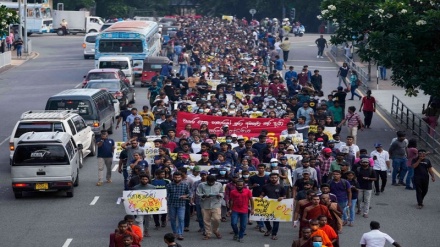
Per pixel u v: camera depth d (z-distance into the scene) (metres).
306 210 21.62
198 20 109.94
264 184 24.55
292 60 76.31
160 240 24.06
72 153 29.91
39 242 23.88
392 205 28.75
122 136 40.75
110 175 31.83
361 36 40.81
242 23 105.19
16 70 72.25
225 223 26.30
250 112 37.41
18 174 28.73
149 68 60.81
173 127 34.78
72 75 68.00
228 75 52.16
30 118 33.56
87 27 108.56
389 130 43.41
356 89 57.84
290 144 29.36
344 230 25.33
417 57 39.00
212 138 30.66
